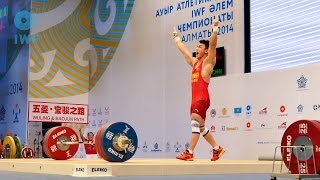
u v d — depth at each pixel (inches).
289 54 246.4
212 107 277.6
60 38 382.3
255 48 264.5
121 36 352.5
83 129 377.4
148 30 327.6
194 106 187.9
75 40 386.0
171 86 305.9
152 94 321.1
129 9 346.0
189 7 296.5
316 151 128.3
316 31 232.8
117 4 358.3
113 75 359.3
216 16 279.3
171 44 307.6
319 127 129.5
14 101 379.6
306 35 237.9
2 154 283.0
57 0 384.5
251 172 151.4
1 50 395.2
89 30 388.2
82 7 388.8
